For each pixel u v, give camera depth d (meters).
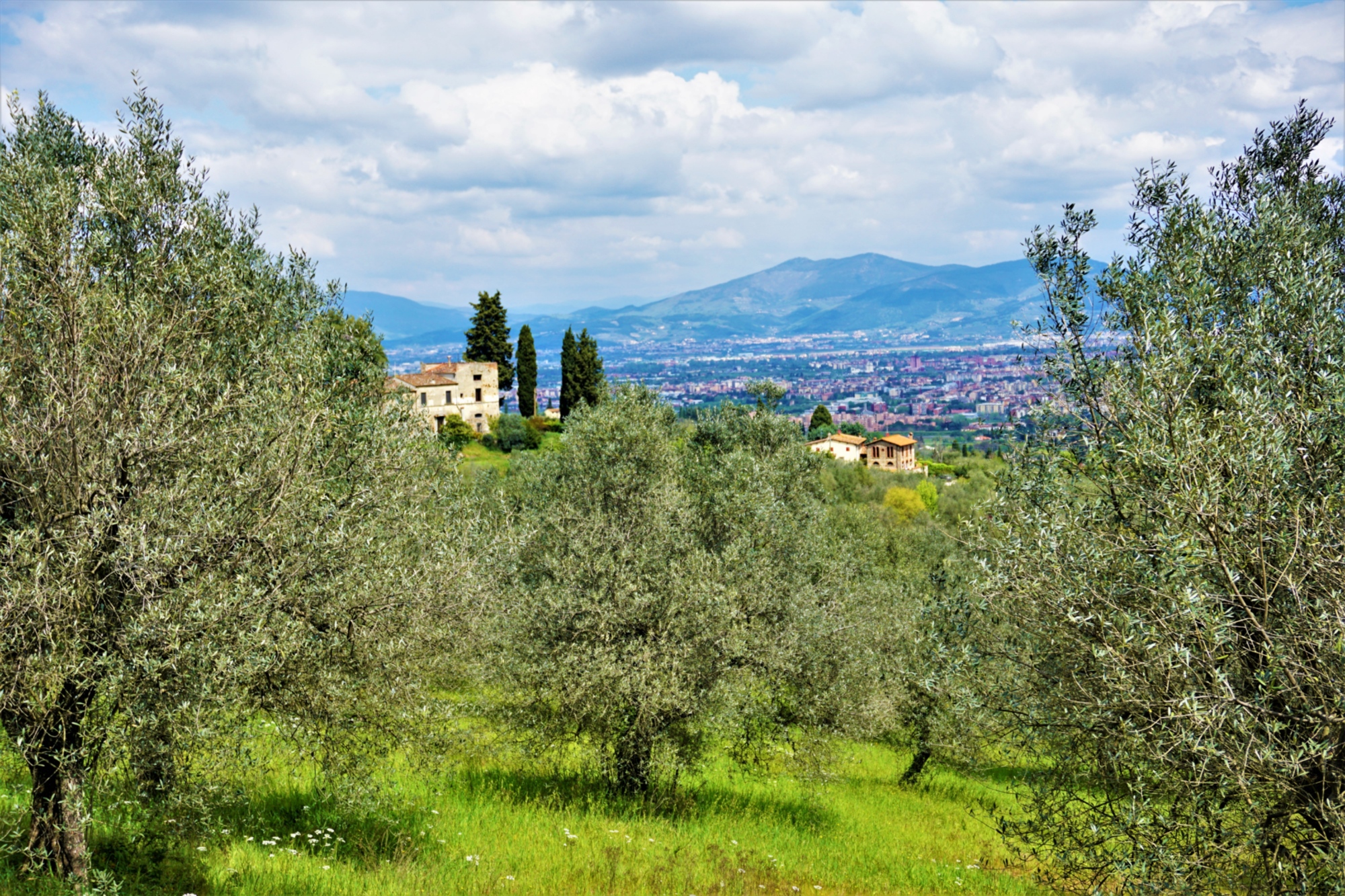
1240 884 7.17
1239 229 9.03
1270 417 7.00
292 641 9.13
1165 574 6.77
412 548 12.05
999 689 8.79
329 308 13.59
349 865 10.91
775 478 22.33
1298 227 8.60
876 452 156.88
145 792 8.95
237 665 8.66
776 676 16.78
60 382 8.48
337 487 11.01
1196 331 7.77
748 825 16.17
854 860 14.95
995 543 8.25
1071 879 8.82
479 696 16.36
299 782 13.87
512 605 15.61
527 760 17.39
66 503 8.17
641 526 17.36
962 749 19.86
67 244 9.48
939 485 91.31
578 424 19.33
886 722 19.25
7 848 8.33
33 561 7.43
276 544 9.35
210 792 9.37
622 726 16.00
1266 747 6.17
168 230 11.45
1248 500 6.81
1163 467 7.13
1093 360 8.62
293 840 11.57
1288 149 10.09
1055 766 8.98
